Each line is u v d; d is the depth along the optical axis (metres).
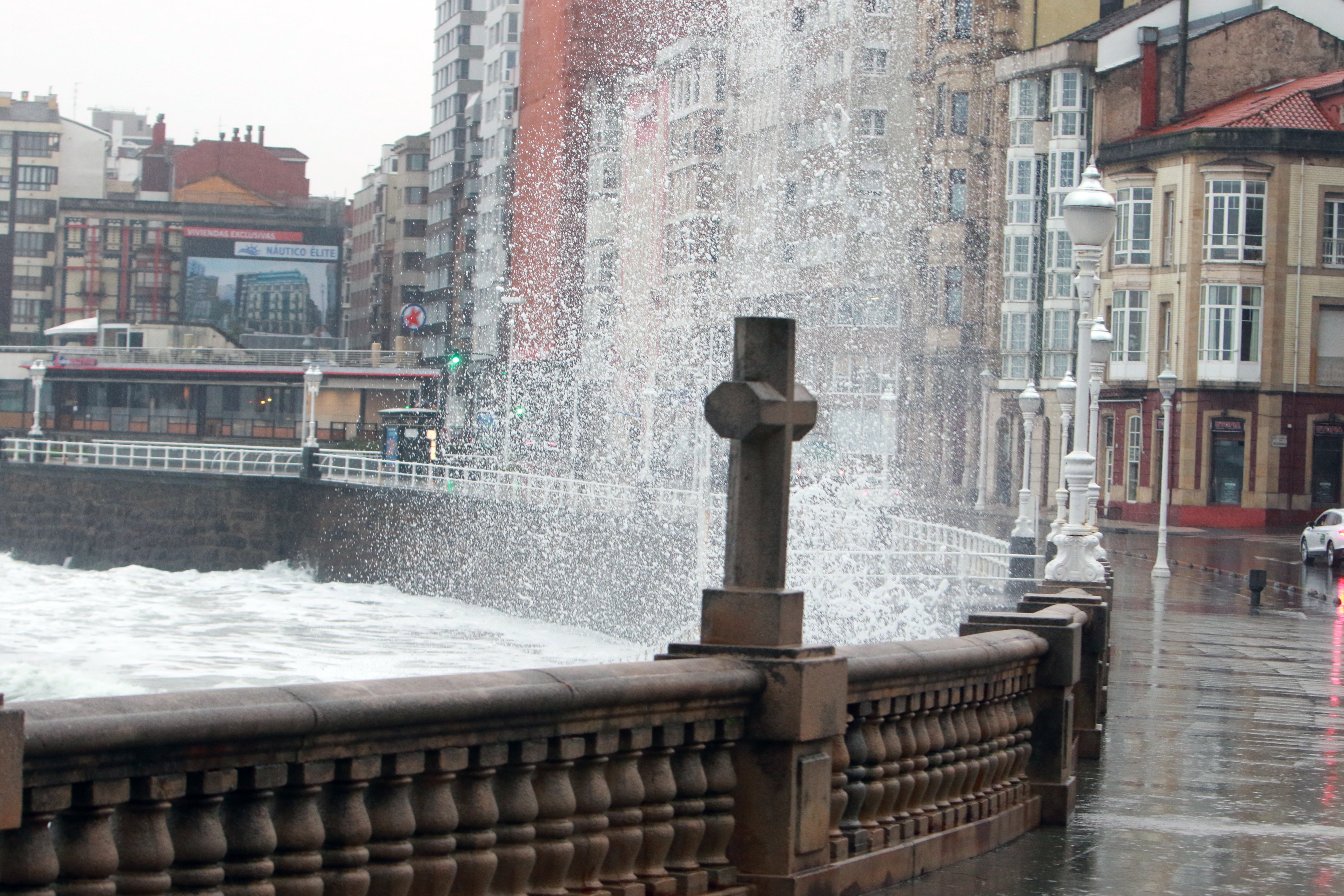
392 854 4.84
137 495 67.31
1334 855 9.02
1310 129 62.59
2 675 37.91
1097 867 8.40
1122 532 59.56
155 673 38.16
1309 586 38.72
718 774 6.25
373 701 4.64
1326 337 63.00
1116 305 66.31
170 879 4.24
